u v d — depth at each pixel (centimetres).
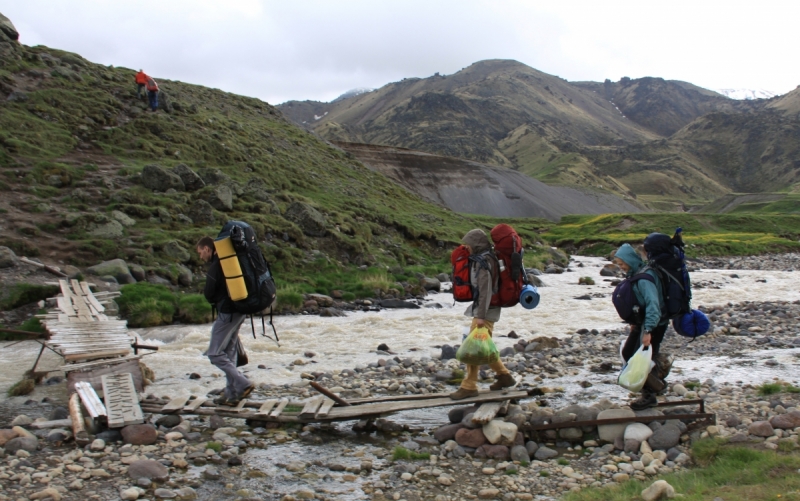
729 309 2088
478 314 777
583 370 1196
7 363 1302
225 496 612
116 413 783
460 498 615
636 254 761
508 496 613
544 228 9400
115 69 5169
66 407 919
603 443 748
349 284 2611
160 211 2709
